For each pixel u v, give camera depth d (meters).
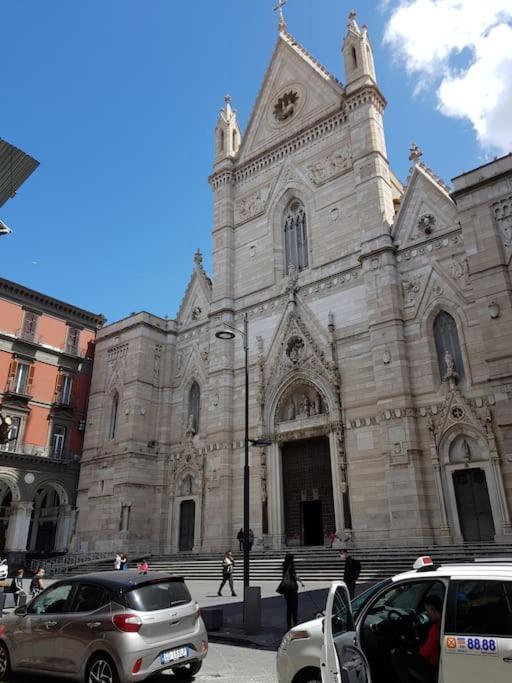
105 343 47.31
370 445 29.70
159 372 43.91
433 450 27.00
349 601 7.21
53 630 10.24
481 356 27.06
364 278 32.47
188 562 31.77
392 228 32.59
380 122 36.94
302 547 30.08
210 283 44.25
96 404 45.50
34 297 46.12
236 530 34.06
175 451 40.78
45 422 44.47
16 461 41.00
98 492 41.34
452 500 26.05
